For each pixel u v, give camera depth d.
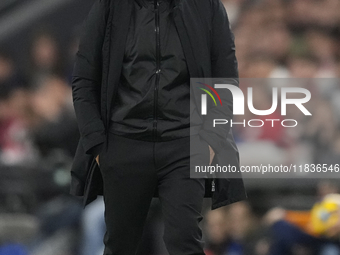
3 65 26.72
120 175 11.12
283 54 28.36
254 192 21.50
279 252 18.95
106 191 11.34
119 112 11.12
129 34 11.17
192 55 11.12
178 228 10.80
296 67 27.25
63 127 22.69
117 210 11.30
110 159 11.12
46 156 22.56
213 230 20.66
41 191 21.33
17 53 28.11
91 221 20.61
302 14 30.14
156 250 20.11
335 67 27.88
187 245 10.77
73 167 11.72
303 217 18.92
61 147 22.52
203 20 11.39
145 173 11.09
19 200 21.06
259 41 28.70
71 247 20.97
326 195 20.97
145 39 11.03
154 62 11.06
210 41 11.47
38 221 20.94
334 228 18.14
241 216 20.61
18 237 20.72
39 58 26.47
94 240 20.50
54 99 24.27
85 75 11.41
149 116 11.01
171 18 11.20
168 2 11.29
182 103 11.09
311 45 28.78
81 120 11.28
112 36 11.23
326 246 18.38
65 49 27.19
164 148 11.00
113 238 11.52
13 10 28.95
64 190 21.41
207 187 11.84
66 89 25.30
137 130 10.99
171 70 11.05
